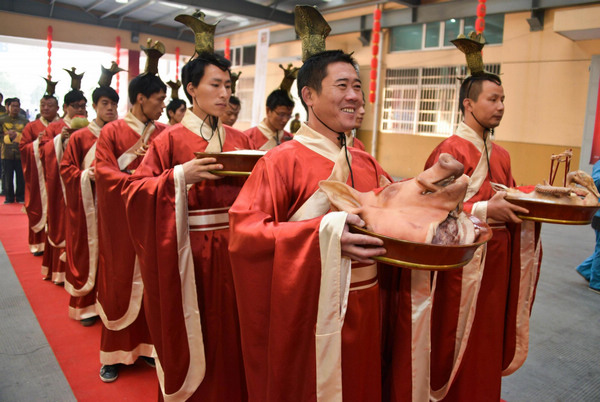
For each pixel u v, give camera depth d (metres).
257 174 1.46
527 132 10.20
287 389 1.33
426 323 1.59
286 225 1.30
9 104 7.85
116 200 2.40
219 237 2.02
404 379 1.59
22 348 2.88
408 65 12.18
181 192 1.83
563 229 6.99
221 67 2.06
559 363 2.92
